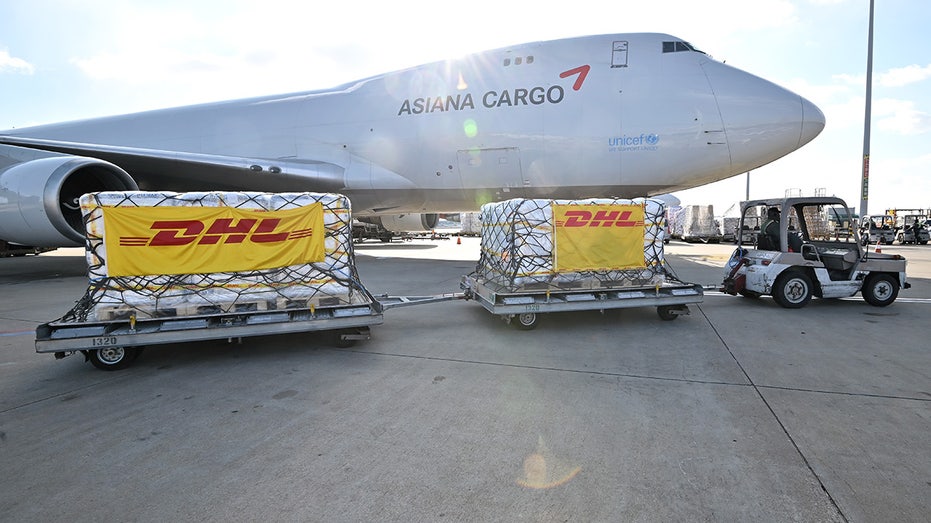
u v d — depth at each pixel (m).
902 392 3.37
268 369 3.98
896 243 26.02
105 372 3.96
